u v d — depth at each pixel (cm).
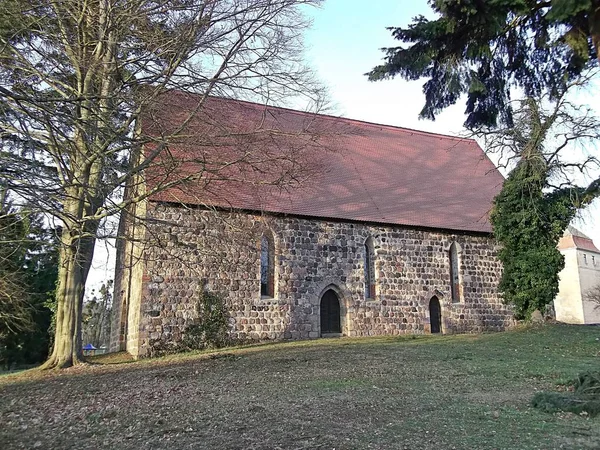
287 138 1703
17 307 1791
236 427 742
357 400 914
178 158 1461
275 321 1936
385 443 638
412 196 2422
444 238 2327
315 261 2052
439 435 671
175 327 1780
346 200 2223
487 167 2838
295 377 1181
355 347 1689
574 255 5222
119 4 1313
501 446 616
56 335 1503
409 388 1029
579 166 1797
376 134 2755
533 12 1002
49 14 1264
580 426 706
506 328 2375
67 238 1398
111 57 1308
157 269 1786
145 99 1245
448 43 1049
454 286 2336
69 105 1170
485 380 1112
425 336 2050
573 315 5128
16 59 1162
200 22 1290
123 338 2073
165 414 858
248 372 1275
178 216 1827
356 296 2102
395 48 1073
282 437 677
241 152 1472
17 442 735
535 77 1156
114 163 1288
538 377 1127
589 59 1034
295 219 2044
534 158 1798
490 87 1155
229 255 1897
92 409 935
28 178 1014
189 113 1366
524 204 1953
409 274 2217
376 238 2188
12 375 1404
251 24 1351
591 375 898
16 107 910
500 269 2422
